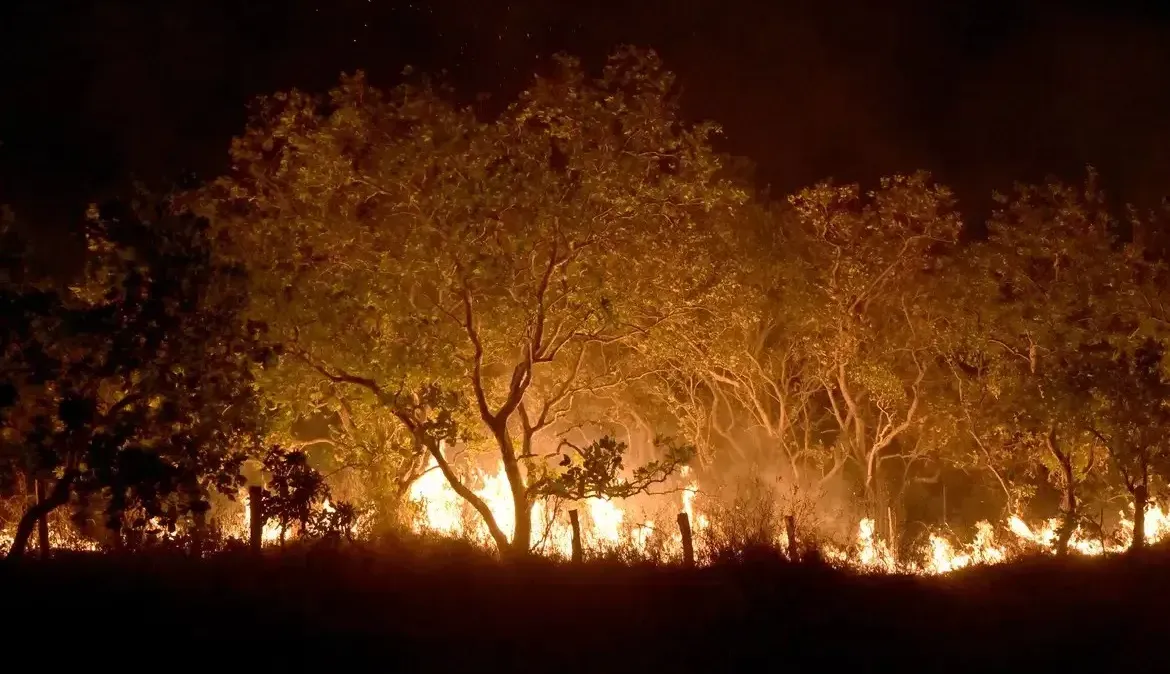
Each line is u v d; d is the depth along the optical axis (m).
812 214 29.80
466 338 22.12
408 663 11.04
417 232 20.61
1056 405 22.80
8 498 20.25
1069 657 11.65
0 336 14.80
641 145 21.28
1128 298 24.75
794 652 11.84
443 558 17.11
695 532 20.00
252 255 20.03
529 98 20.80
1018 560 18.91
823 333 30.53
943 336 28.55
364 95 21.00
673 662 11.37
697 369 29.30
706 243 23.97
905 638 12.52
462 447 25.25
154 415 15.56
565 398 26.38
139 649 11.09
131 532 15.96
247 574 14.09
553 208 20.48
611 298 21.84
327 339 20.58
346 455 23.22
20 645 11.04
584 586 14.80
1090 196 25.78
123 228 15.54
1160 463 22.05
